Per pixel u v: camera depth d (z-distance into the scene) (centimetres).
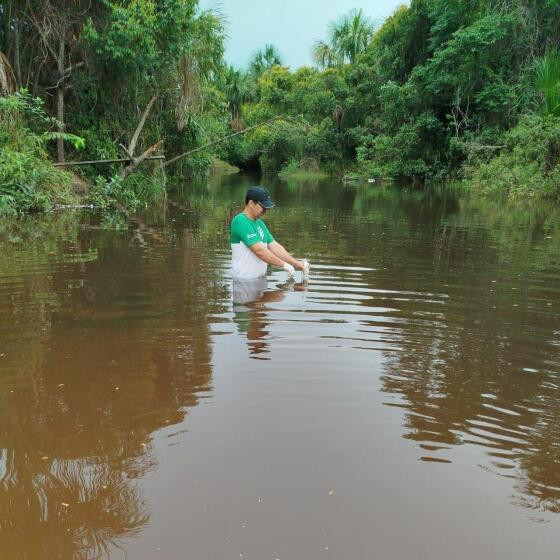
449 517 157
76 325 338
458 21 2109
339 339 315
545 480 178
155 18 1220
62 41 1189
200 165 2134
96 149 1337
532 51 1908
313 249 644
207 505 161
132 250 618
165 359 281
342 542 145
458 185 2069
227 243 677
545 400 239
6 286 441
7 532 151
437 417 221
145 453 190
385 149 2530
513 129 1788
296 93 3553
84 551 143
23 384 250
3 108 1014
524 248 663
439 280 479
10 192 960
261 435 203
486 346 308
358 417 220
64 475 178
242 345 303
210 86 1678
